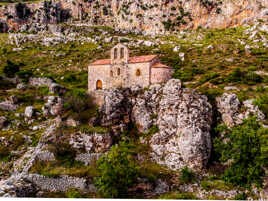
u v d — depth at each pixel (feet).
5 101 185.06
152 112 157.69
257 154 93.91
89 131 139.54
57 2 638.94
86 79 266.16
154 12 605.73
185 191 109.91
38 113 169.89
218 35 452.35
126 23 620.49
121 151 108.58
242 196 103.24
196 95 146.00
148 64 165.27
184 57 329.31
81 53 401.29
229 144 104.01
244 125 105.60
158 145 140.26
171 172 122.72
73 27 570.46
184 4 593.42
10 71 266.98
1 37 520.42
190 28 568.41
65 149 129.59
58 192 103.76
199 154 126.62
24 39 498.69
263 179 101.35
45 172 111.65
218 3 557.74
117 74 179.83
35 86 233.14
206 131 136.26
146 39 486.38
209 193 106.93
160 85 160.86
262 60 279.69
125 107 165.37
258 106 146.61
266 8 497.46
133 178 100.68
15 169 117.60
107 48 409.69
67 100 166.81
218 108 154.71
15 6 593.01
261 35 388.16
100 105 168.25
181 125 137.08
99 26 605.31
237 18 526.98
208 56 327.88
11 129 151.74
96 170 115.65
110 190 94.17
